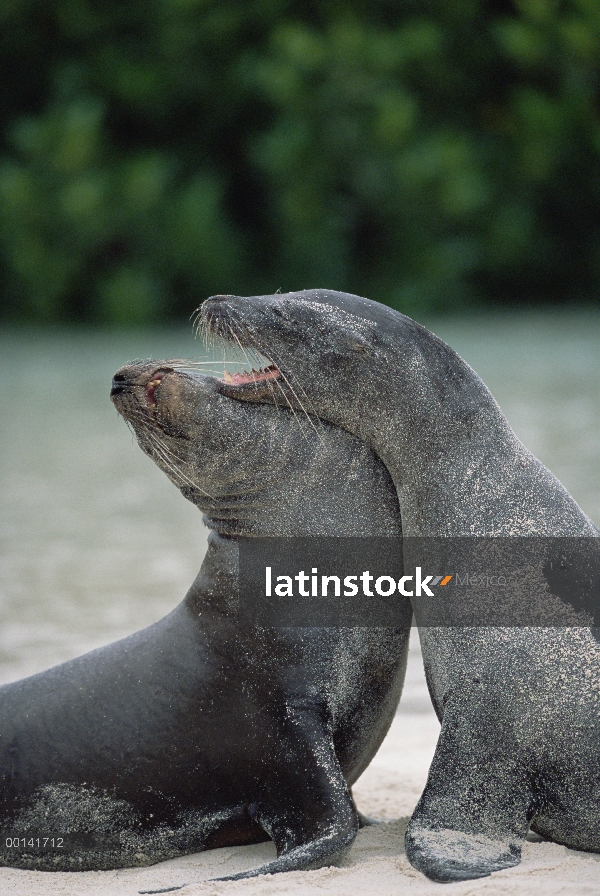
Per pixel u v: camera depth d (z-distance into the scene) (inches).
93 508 1437.0
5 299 3791.8
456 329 3344.0
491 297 4001.0
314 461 596.1
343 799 558.9
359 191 3809.1
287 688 579.8
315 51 3791.8
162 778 581.3
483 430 596.1
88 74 3996.1
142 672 595.5
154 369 585.3
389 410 593.9
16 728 597.6
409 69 3961.6
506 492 584.4
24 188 3698.3
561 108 3946.9
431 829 544.7
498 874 506.0
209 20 3971.5
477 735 554.9
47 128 3784.5
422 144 3821.4
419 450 592.4
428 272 3786.9
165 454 597.0
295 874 524.1
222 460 590.6
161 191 3777.1
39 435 1985.7
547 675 550.0
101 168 3809.1
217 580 597.6
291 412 599.2
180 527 1325.0
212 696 582.2
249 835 588.4
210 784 580.7
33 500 1491.1
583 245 3991.1
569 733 543.8
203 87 4013.3
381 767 727.7
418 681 876.0
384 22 4109.3
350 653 591.5
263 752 575.8
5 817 589.6
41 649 889.5
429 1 4077.3
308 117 3816.4
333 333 595.5
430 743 766.5
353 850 570.6
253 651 583.5
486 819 547.5
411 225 3843.5
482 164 3937.0
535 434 1752.0
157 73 3991.1
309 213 3818.9
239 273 3843.5
